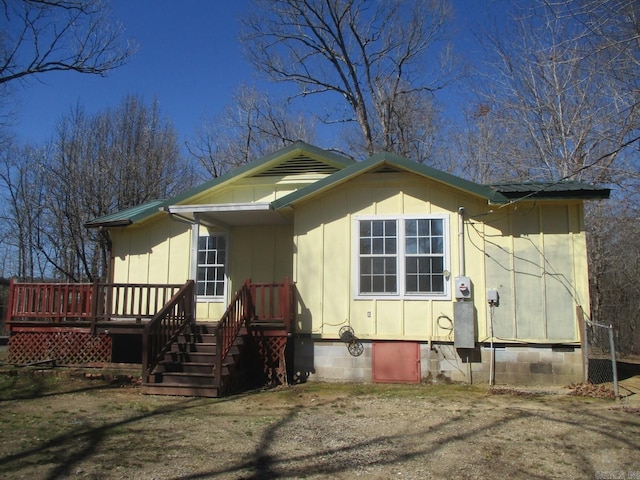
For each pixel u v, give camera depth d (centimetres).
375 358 1069
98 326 1188
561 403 849
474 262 1059
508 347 1033
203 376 954
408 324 1062
